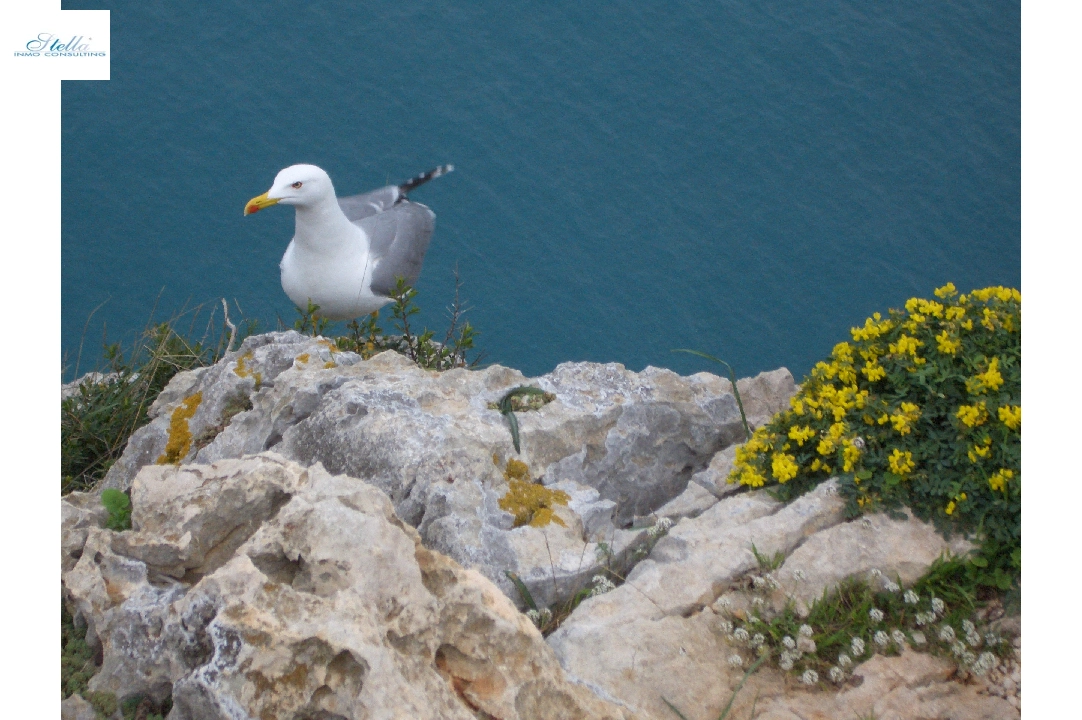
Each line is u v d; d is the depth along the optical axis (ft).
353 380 30.89
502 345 67.77
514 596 25.40
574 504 27.94
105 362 52.44
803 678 23.15
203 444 32.60
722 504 28.32
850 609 25.02
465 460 27.96
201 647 18.86
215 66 81.00
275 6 85.66
